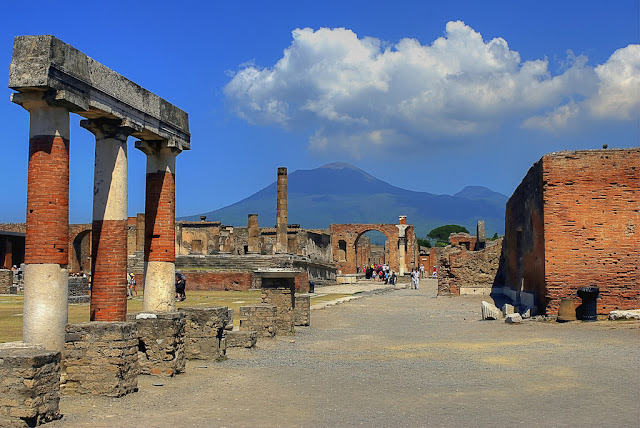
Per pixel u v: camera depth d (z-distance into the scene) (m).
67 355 11.75
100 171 14.98
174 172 17.89
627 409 10.22
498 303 36.16
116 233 14.84
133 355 12.21
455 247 50.94
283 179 59.25
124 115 15.16
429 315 30.62
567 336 19.31
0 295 40.94
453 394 11.72
